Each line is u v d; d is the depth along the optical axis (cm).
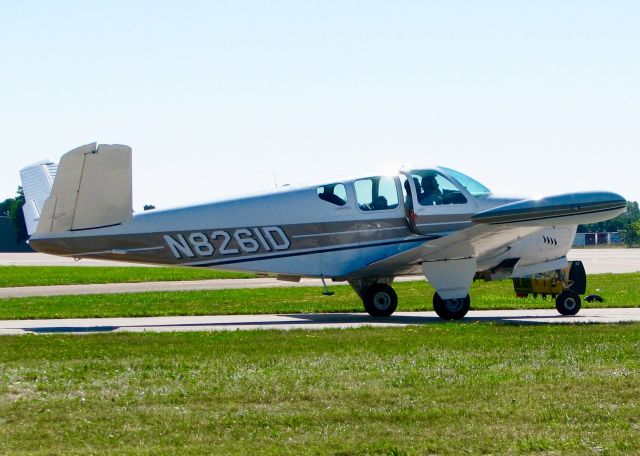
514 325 2892
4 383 1891
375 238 3472
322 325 3228
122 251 3250
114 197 3177
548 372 1925
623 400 1652
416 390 1775
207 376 1959
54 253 3198
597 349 2258
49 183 3522
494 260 3603
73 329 3144
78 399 1736
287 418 1564
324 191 3466
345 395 1741
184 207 3353
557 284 3728
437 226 3481
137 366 2094
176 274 8106
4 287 6319
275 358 2191
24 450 1403
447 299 3450
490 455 1342
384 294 3616
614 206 3086
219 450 1388
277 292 5281
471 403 1659
